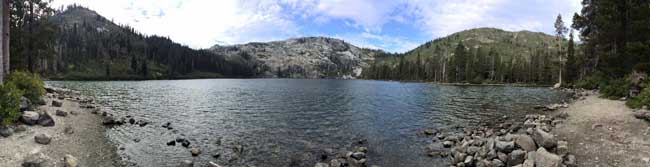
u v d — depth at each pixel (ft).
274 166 45.24
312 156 50.16
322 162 47.14
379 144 57.98
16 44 125.49
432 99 145.48
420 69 492.54
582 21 147.74
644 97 73.36
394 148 55.21
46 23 142.72
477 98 147.64
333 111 102.99
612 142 45.50
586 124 59.82
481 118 86.99
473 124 77.97
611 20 114.62
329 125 77.10
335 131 69.77
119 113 86.69
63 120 61.21
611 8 113.80
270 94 175.52
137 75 492.95
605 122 59.31
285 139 61.26
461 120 84.17
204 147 53.67
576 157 41.86
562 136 53.01
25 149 40.40
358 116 92.02
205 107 108.06
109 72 470.39
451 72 407.85
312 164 46.39
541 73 336.70
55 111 68.39
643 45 98.84
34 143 43.14
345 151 53.01
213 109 103.19
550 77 324.60
